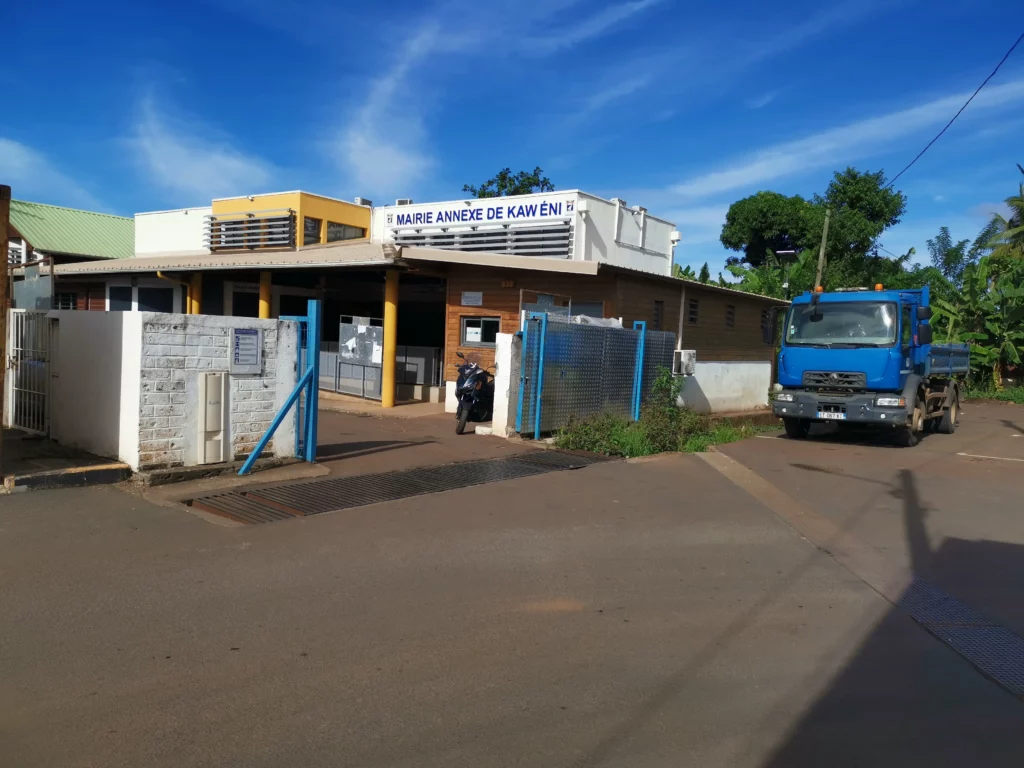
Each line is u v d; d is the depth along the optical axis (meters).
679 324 17.81
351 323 17.41
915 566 6.46
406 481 8.81
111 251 30.84
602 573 5.87
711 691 4.00
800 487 9.79
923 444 15.14
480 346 15.80
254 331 8.81
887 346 13.88
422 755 3.27
